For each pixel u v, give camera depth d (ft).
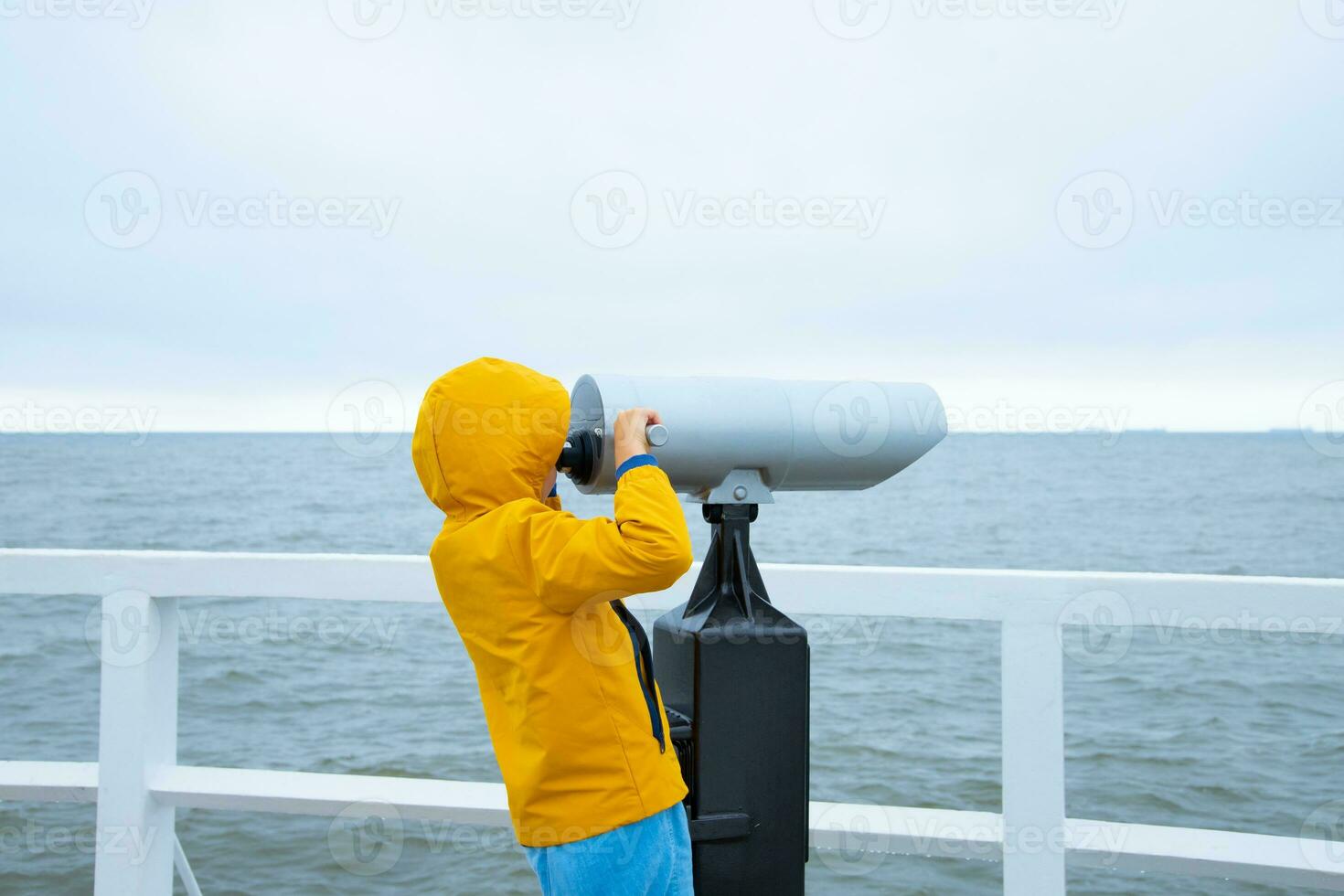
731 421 4.21
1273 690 20.43
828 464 4.39
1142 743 16.98
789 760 4.28
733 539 4.36
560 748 3.96
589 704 3.97
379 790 5.55
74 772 5.84
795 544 52.39
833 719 18.38
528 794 4.01
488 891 10.61
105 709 5.61
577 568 3.84
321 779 5.66
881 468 4.46
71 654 23.67
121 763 5.58
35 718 19.24
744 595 4.30
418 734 17.69
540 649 3.98
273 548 48.34
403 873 11.10
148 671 5.63
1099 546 51.75
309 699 19.92
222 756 16.67
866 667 22.43
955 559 47.19
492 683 4.22
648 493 3.86
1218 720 18.37
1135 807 14.08
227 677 21.40
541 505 4.17
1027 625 5.03
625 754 3.97
